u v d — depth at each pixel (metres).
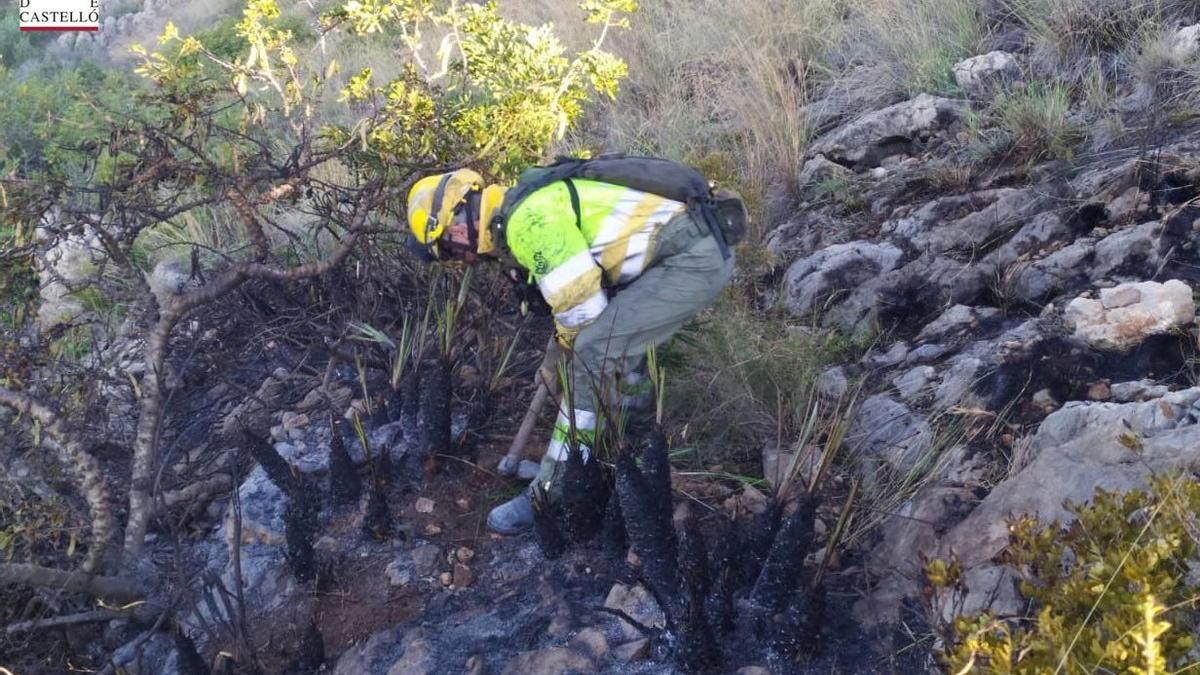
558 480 3.33
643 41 7.16
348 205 5.09
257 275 3.51
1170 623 2.01
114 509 3.84
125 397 4.37
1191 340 3.33
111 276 5.00
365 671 3.01
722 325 3.89
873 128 5.33
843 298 4.43
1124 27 5.19
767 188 5.38
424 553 3.37
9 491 3.45
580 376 3.21
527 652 2.93
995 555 2.79
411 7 4.49
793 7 6.87
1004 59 5.38
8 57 17.72
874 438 3.54
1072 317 3.52
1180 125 4.37
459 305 4.02
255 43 4.11
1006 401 3.44
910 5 6.26
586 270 3.03
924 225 4.55
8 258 3.44
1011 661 2.10
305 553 3.29
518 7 8.33
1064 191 4.33
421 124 4.07
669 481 3.03
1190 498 2.16
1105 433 2.88
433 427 3.63
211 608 3.11
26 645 3.29
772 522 2.96
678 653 2.78
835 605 2.94
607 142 6.14
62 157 5.36
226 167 3.79
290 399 4.37
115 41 17.98
